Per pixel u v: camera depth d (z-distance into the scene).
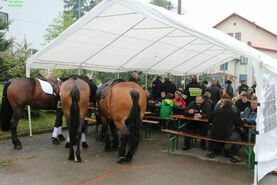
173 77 19.88
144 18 8.42
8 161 7.14
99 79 16.44
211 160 7.75
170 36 10.44
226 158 7.96
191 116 8.56
